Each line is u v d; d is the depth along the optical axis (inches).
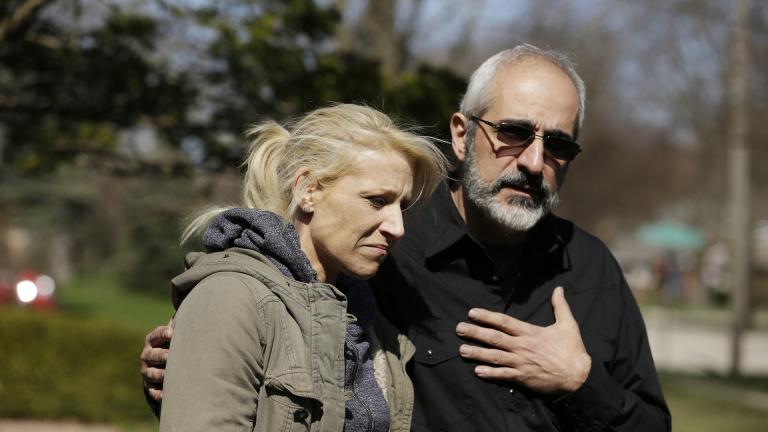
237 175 443.8
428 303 188.9
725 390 866.8
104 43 425.4
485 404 182.2
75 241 3235.7
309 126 161.5
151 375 159.5
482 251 190.5
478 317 184.2
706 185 2276.1
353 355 156.6
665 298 2549.2
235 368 142.0
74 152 468.1
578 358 183.3
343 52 434.0
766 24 946.1
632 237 4146.2
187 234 167.6
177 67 435.2
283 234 154.4
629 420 184.4
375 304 175.9
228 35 405.4
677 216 3287.4
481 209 190.4
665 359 1162.0
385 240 159.0
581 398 182.2
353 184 156.9
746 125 1141.1
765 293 2314.2
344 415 148.6
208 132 441.1
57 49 425.7
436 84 401.1
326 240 158.4
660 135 2447.1
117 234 2938.0
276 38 416.2
